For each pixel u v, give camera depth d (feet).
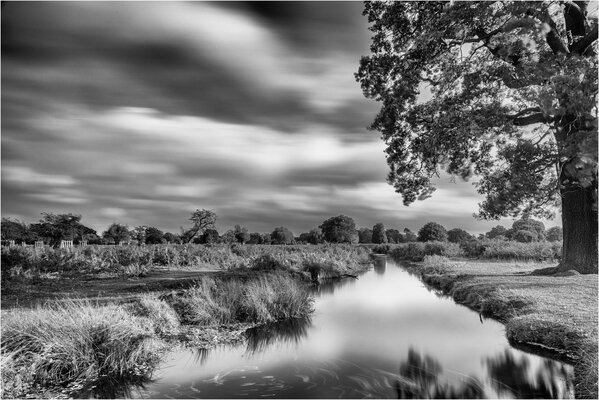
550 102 25.64
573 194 49.67
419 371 22.07
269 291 38.17
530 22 28.40
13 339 22.07
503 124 34.17
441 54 41.29
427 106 45.50
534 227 153.48
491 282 45.75
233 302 36.14
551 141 30.66
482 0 31.12
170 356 24.95
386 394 19.16
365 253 145.79
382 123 50.42
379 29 47.32
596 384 18.02
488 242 101.65
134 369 22.39
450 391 19.35
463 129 36.96
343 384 20.36
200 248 81.30
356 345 27.50
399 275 83.35
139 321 28.07
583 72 26.58
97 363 22.16
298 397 18.80
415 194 54.54
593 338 22.11
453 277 57.72
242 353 25.73
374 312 39.81
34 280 44.60
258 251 89.35
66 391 19.60
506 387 19.63
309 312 38.63
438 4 36.86
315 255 84.12
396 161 53.78
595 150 24.62
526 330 26.22
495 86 36.37
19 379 19.72
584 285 39.63
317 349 26.55
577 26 44.65
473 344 27.02
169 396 18.97
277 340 29.01
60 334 22.74
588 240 48.93
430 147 42.42
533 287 39.68
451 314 38.01
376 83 47.85
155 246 86.17
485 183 41.96
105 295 37.55
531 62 30.09
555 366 22.07
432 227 210.18
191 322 32.35
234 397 18.81
